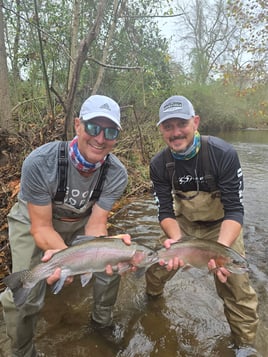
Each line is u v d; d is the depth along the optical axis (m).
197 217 1.40
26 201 1.17
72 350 1.29
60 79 4.19
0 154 2.56
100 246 1.11
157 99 4.94
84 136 1.08
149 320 1.45
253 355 1.23
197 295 1.62
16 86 4.25
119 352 1.29
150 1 4.51
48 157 1.14
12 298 1.09
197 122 1.32
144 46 4.70
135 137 4.03
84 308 1.51
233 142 7.88
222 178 1.28
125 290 1.66
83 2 4.11
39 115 3.35
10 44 4.38
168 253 1.20
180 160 1.32
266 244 2.16
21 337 1.15
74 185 1.18
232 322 1.27
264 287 1.68
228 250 1.16
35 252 1.20
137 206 2.93
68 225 1.29
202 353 1.28
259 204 2.98
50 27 3.87
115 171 1.24
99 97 1.13
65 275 1.07
